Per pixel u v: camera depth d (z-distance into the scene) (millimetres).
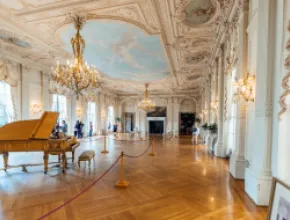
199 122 16406
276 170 2807
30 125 4953
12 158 6645
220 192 3625
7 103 8422
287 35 2635
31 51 8156
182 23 5805
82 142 11727
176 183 4172
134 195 3498
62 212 2834
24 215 2738
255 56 3746
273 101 2916
